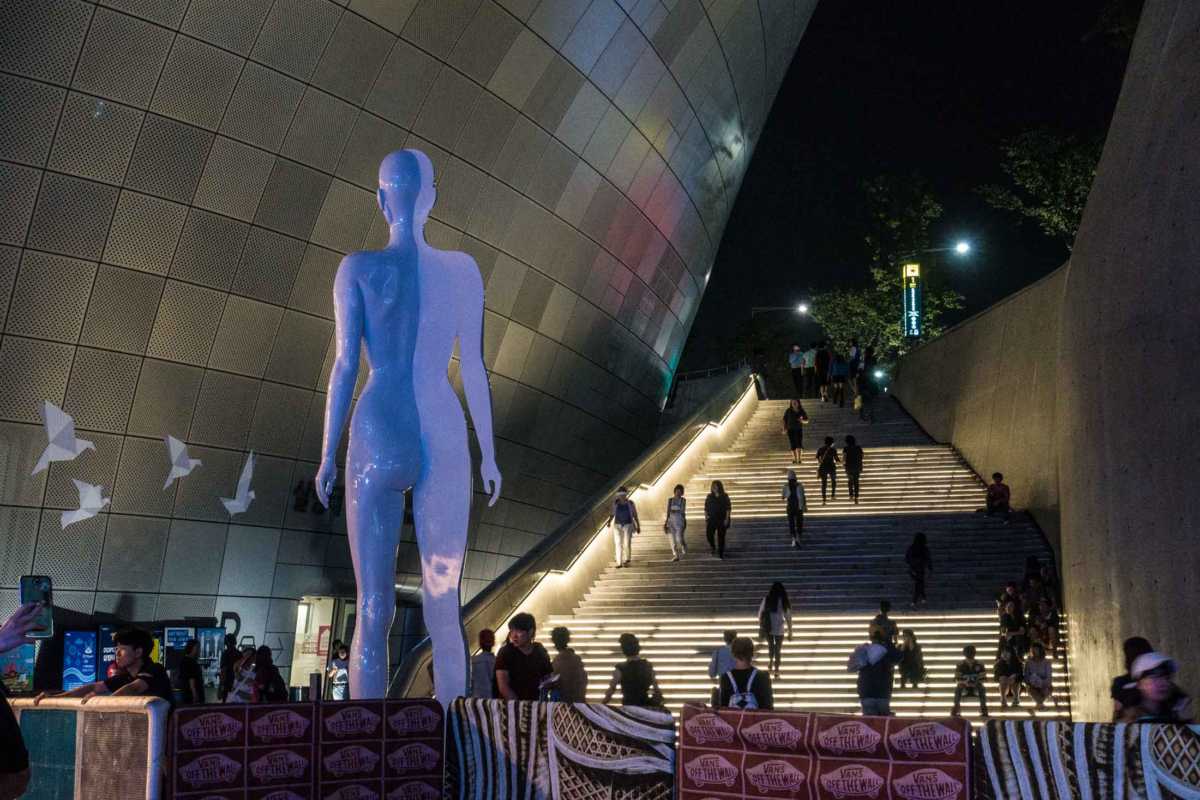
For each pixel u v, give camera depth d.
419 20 23.83
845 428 31.41
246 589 23.19
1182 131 10.70
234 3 21.12
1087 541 13.34
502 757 5.87
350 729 5.84
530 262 29.34
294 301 23.31
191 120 21.27
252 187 22.31
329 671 20.14
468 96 25.62
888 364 48.84
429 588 8.18
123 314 21.06
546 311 30.36
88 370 20.77
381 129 24.12
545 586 18.44
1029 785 4.49
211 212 21.86
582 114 28.84
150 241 21.20
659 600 19.27
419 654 13.82
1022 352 23.59
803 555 20.50
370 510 7.93
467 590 29.30
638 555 21.59
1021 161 35.22
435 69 24.64
